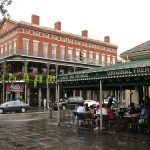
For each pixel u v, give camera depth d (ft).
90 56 174.19
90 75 45.11
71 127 50.29
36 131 45.52
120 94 146.20
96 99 169.07
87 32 177.99
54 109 112.88
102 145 32.73
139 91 66.95
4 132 44.68
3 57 144.15
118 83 43.55
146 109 41.16
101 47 182.91
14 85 130.31
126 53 65.36
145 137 37.96
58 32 154.51
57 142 35.14
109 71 41.32
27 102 129.59
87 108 57.72
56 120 65.21
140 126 42.70
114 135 40.09
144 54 61.00
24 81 128.06
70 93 153.99
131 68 37.76
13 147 32.24
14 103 100.48
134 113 47.37
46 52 147.84
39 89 137.08
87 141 35.53
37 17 149.07
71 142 35.01
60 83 55.57
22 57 134.72
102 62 178.70
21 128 50.06
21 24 138.10
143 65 36.81
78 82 51.98
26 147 32.17
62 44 156.56
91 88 61.57
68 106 113.09
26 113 96.12
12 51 139.74
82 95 161.17
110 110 47.26
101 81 45.01
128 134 40.68
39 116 81.56
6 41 150.30
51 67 151.74
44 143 34.55
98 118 46.60
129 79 41.57
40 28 145.69
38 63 143.74
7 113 97.30
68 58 156.97
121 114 50.26
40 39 145.69
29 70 140.87
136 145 32.50
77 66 157.07
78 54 165.27
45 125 54.44
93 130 45.55
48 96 134.21
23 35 138.82
